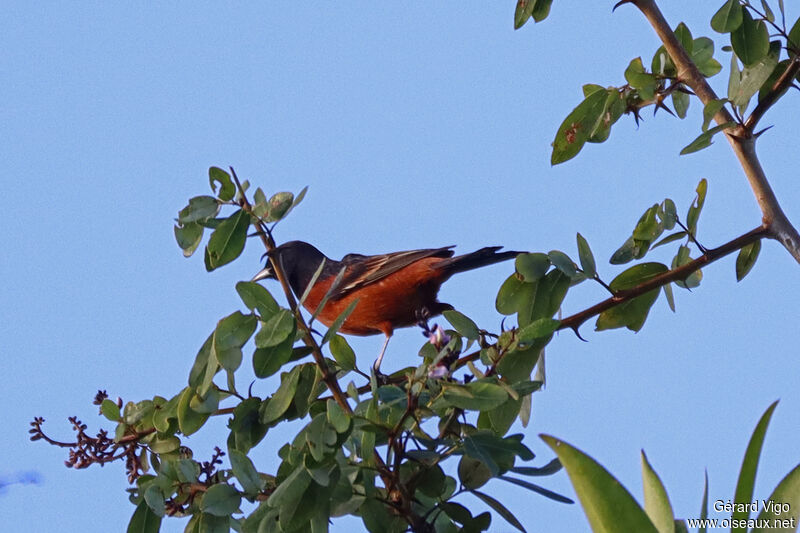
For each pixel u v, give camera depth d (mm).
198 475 7617
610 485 4230
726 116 8898
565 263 8422
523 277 8430
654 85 9594
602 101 9781
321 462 6492
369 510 6750
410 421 6617
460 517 7250
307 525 6656
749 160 8820
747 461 4543
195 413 7691
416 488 7012
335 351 8453
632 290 8711
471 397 6434
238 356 6984
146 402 8258
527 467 6992
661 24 9328
